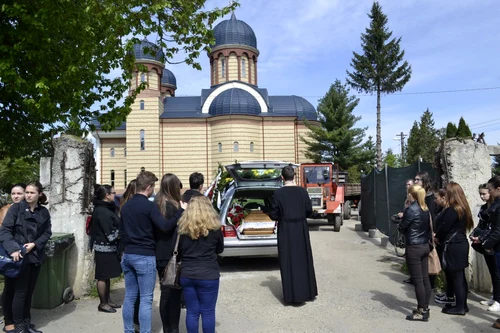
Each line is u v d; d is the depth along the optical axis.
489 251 5.54
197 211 4.52
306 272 6.57
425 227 5.67
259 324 5.63
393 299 6.69
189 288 4.49
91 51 10.60
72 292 7.01
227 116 39.34
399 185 11.38
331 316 5.91
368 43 36.25
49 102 9.56
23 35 9.53
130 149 40.09
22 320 5.17
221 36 44.56
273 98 44.81
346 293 7.09
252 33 45.72
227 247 8.77
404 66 36.28
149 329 4.65
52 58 10.60
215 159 39.97
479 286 6.93
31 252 5.22
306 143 36.97
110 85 12.18
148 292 4.73
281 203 6.77
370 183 15.38
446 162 7.54
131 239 4.73
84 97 11.57
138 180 4.98
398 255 9.82
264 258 10.55
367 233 15.71
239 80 44.16
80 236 7.21
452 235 5.75
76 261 7.19
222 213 9.12
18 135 12.91
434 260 6.20
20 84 9.76
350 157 35.00
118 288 7.89
